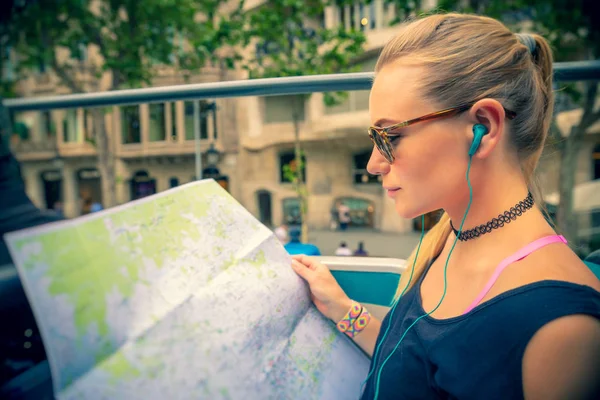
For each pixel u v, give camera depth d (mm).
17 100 816
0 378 341
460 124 416
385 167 479
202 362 398
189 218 503
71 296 324
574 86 6383
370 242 11203
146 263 408
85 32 9266
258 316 507
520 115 429
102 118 10008
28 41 8953
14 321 355
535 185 482
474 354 373
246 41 8758
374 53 10945
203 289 456
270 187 13453
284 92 748
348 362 639
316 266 686
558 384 317
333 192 12859
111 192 10234
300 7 8547
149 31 9594
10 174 476
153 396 344
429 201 448
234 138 13586
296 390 501
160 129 14180
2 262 384
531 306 343
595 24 6027
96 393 313
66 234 343
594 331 311
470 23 442
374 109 465
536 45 486
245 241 582
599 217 7836
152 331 374
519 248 416
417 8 7383
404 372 454
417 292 543
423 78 422
